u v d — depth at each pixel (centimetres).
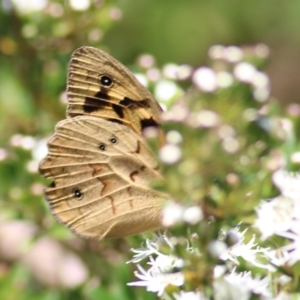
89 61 71
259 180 70
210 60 74
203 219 68
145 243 71
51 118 77
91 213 71
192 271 68
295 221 69
